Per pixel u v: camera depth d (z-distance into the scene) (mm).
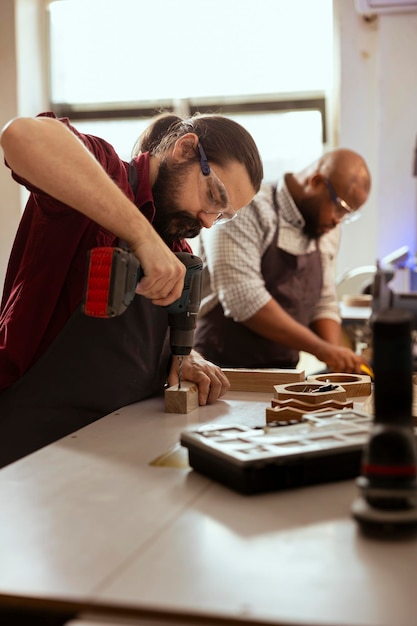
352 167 2602
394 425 826
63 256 1520
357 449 1031
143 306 1581
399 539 827
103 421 1406
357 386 1602
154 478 1049
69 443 1239
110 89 5082
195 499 962
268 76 4859
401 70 4418
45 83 5180
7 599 706
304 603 680
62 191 1285
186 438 1087
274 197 2650
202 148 1580
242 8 4812
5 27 4938
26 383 1548
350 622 647
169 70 4973
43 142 1269
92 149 1520
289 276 2705
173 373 1685
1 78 4977
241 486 973
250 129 4941
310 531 853
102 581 728
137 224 1321
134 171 1604
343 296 4258
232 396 1658
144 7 4945
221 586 715
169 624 664
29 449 1521
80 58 5090
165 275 1335
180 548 806
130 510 923
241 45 4855
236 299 2578
